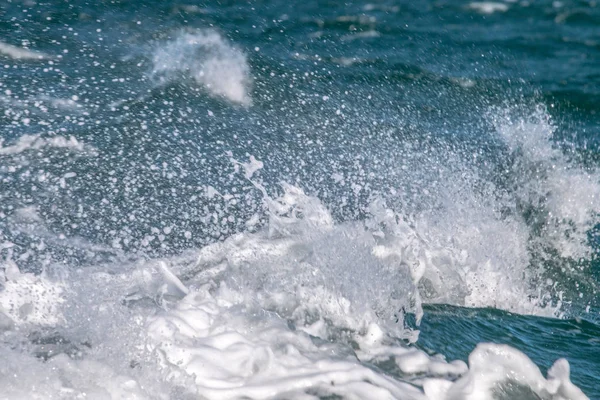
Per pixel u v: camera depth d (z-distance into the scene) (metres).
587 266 15.35
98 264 12.77
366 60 29.67
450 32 36.78
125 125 19.28
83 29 27.64
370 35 34.47
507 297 13.71
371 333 11.01
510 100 26.89
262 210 15.68
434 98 25.53
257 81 24.33
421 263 13.70
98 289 11.21
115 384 8.85
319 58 29.05
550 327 12.75
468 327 12.33
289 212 13.99
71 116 19.34
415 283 13.06
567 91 28.69
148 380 9.02
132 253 13.37
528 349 11.85
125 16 30.27
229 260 12.68
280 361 9.73
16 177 15.89
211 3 34.75
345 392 9.33
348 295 11.80
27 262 12.70
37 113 19.25
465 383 9.70
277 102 22.64
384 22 37.03
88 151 17.45
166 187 16.23
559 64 32.78
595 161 21.69
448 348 11.53
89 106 20.19
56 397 8.50
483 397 9.52
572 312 13.52
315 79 25.89
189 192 16.12
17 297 10.38
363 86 25.89
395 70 28.67
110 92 21.53
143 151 17.88
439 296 13.23
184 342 9.74
